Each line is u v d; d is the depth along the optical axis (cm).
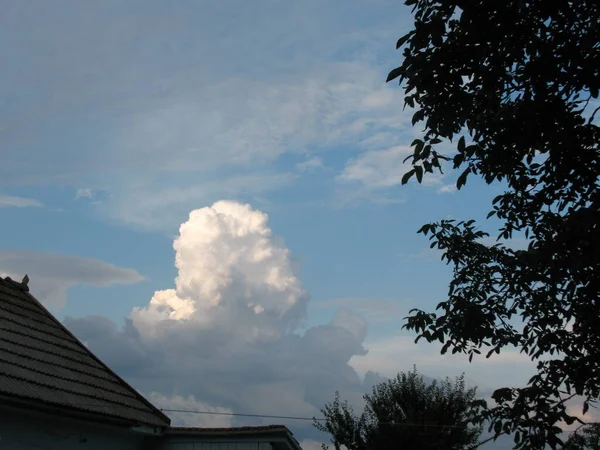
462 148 627
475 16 605
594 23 586
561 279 683
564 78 621
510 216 777
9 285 1312
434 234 849
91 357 1269
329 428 2458
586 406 666
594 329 666
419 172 656
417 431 2311
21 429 928
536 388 667
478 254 808
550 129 621
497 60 624
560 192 707
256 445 1108
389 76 633
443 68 617
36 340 1166
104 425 1059
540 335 732
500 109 613
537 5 614
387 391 2495
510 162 670
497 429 677
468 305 759
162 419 1198
